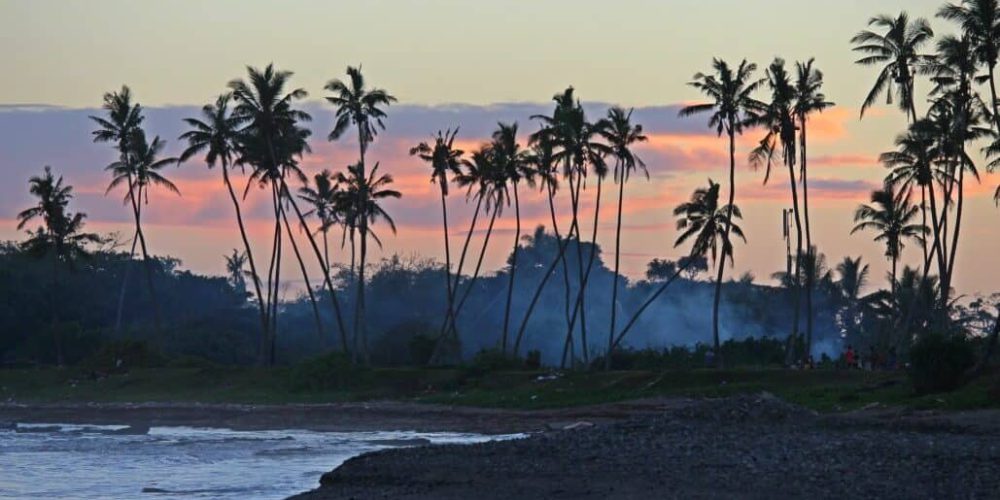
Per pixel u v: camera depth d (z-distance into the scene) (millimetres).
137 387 158375
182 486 65250
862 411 90500
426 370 146250
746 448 59594
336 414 125000
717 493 47531
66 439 103875
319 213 191875
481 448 65500
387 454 64938
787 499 45812
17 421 132125
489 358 145250
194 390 154625
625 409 111375
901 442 61281
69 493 63125
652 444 62219
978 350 105938
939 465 53188
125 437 106312
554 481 52438
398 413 123000
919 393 93938
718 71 147125
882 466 53062
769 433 65875
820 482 49281
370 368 149875
